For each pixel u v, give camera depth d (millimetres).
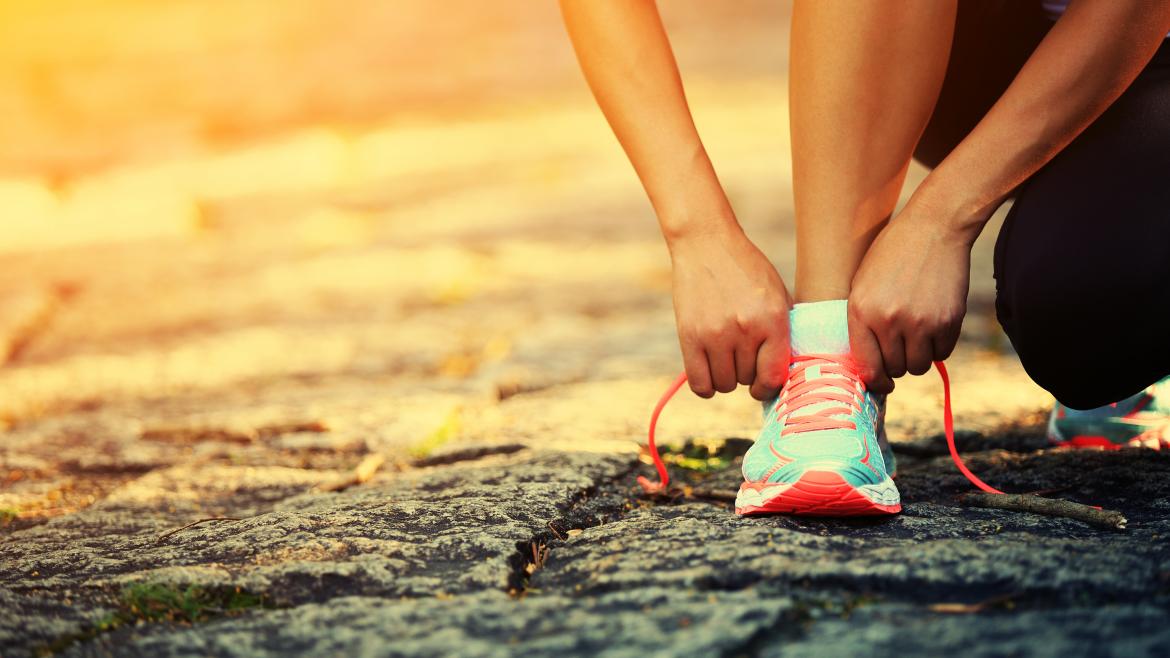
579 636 2637
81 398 3648
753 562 2736
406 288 4941
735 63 11945
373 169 8203
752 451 2873
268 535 2871
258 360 3914
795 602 2680
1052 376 2873
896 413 3268
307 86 12586
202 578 2771
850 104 2852
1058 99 2805
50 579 2809
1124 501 2893
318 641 2660
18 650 2672
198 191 7820
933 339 2840
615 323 4176
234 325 4449
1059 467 2988
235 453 3291
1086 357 2846
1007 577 2691
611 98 2895
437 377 3664
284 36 17234
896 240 2844
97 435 3404
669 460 3143
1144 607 2641
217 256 5871
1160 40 2791
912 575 2699
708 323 2865
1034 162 2822
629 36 2885
